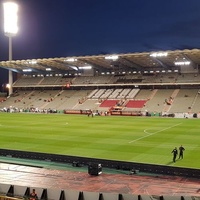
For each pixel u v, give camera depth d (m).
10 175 26.34
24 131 53.75
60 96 113.00
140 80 102.75
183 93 95.12
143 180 24.92
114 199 17.81
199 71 98.56
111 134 49.56
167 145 39.91
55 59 97.44
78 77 117.19
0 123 66.50
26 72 124.62
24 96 119.88
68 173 27.16
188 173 25.94
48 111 101.00
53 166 30.08
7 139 45.47
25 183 24.12
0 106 113.88
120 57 88.88
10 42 111.19
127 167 28.45
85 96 108.12
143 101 95.06
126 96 100.62
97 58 91.88
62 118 78.88
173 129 55.12
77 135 48.81
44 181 24.70
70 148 38.66
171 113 83.75
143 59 91.31
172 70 102.50
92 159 30.03
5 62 106.06
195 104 86.62
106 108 95.88
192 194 21.30
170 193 21.64
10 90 124.06
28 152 33.28
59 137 47.03
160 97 95.56
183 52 78.38
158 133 50.22
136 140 43.78
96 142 42.50
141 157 33.38
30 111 103.81
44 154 32.44
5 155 34.53
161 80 99.00
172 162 31.09
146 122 67.69
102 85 107.00
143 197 17.48
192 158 32.66
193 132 51.09
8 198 19.27
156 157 33.34
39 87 123.56
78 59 94.88
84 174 26.83
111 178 25.58
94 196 18.14
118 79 107.19
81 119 75.94
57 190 18.88
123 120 72.81
